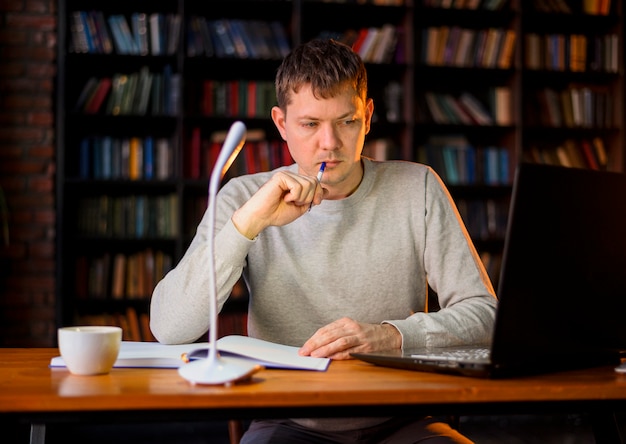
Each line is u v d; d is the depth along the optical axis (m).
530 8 4.81
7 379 1.21
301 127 1.64
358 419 1.59
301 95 1.62
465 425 4.24
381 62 4.60
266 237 1.79
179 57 4.36
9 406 1.02
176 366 1.34
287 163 4.49
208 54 4.41
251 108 4.48
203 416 1.07
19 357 1.51
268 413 1.08
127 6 4.45
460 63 4.70
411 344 1.50
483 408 1.15
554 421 4.34
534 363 1.29
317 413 1.10
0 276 4.20
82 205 4.31
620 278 1.39
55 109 4.34
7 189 4.23
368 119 1.85
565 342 1.31
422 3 4.70
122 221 4.34
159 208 4.38
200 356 1.32
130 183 4.32
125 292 4.34
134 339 4.35
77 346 1.23
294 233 1.79
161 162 4.39
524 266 1.22
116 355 1.27
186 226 4.40
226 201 1.81
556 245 1.27
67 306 4.27
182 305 1.52
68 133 4.31
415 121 4.64
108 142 4.35
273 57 4.47
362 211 1.81
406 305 1.81
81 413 1.04
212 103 4.44
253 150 4.46
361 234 1.80
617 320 1.40
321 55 1.62
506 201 4.81
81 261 4.30
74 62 4.36
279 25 4.53
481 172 4.73
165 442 3.94
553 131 4.92
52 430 1.74
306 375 1.26
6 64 4.25
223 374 1.15
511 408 1.16
